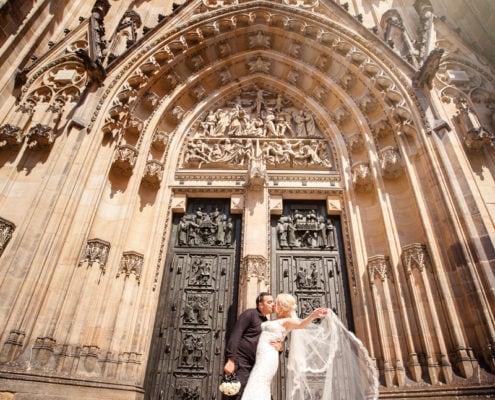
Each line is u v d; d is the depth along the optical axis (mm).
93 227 11102
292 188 13812
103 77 13305
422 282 9805
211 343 11008
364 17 17469
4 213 10406
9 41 13344
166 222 13047
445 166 10781
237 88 17562
